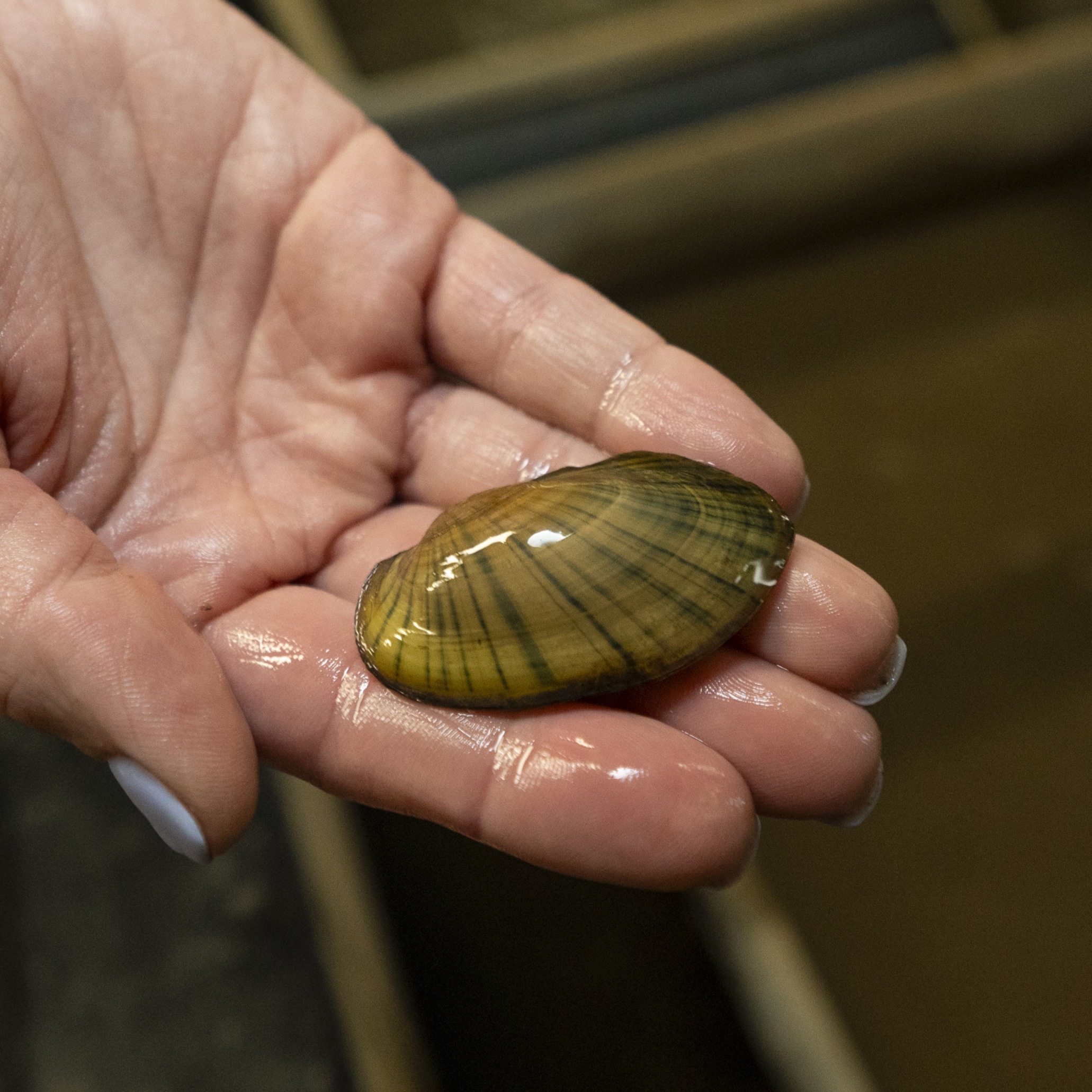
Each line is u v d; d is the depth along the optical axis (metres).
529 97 0.40
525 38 0.42
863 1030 0.27
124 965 0.28
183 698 0.19
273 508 0.23
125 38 0.24
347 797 0.21
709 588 0.21
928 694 0.30
